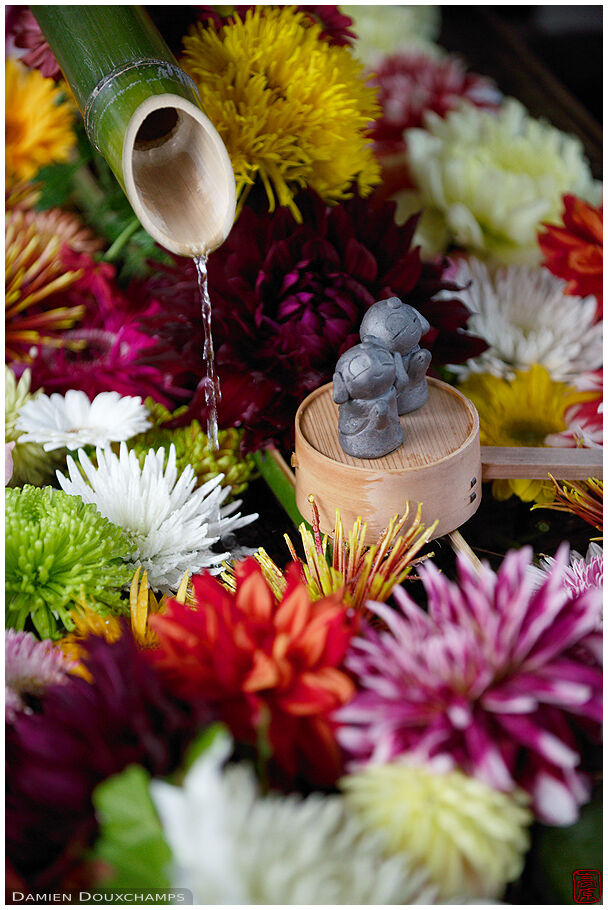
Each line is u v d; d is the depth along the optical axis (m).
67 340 0.77
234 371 0.67
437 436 0.62
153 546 0.61
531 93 1.07
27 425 0.68
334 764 0.49
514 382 0.74
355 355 0.58
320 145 0.72
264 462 0.70
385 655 0.49
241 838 0.44
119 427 0.68
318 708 0.49
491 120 0.92
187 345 0.67
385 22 1.11
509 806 0.47
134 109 0.59
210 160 0.62
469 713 0.48
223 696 0.49
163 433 0.69
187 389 0.73
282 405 0.66
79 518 0.58
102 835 0.47
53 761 0.48
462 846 0.47
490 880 0.47
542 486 0.68
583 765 0.51
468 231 0.83
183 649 0.51
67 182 0.86
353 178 0.77
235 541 0.66
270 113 0.70
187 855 0.44
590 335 0.77
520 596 0.49
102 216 0.85
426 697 0.48
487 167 0.83
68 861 0.47
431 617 0.51
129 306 0.77
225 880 0.44
